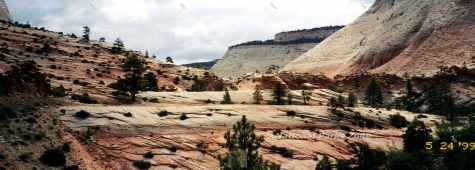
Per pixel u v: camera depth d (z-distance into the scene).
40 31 193.00
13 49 145.62
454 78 176.12
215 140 88.69
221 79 188.50
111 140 80.56
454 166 54.44
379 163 65.75
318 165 72.81
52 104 92.00
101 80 138.12
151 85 139.25
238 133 59.06
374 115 129.38
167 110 101.31
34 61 138.00
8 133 69.88
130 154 77.19
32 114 80.69
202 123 96.69
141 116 93.69
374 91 164.38
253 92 146.88
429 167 56.12
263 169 51.38
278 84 141.38
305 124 111.06
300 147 94.00
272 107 119.31
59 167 65.94
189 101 122.38
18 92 90.69
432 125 124.94
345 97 163.62
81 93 109.00
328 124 114.81
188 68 191.25
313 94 163.50
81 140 77.75
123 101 109.62
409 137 73.19
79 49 173.00
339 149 97.44
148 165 74.19
